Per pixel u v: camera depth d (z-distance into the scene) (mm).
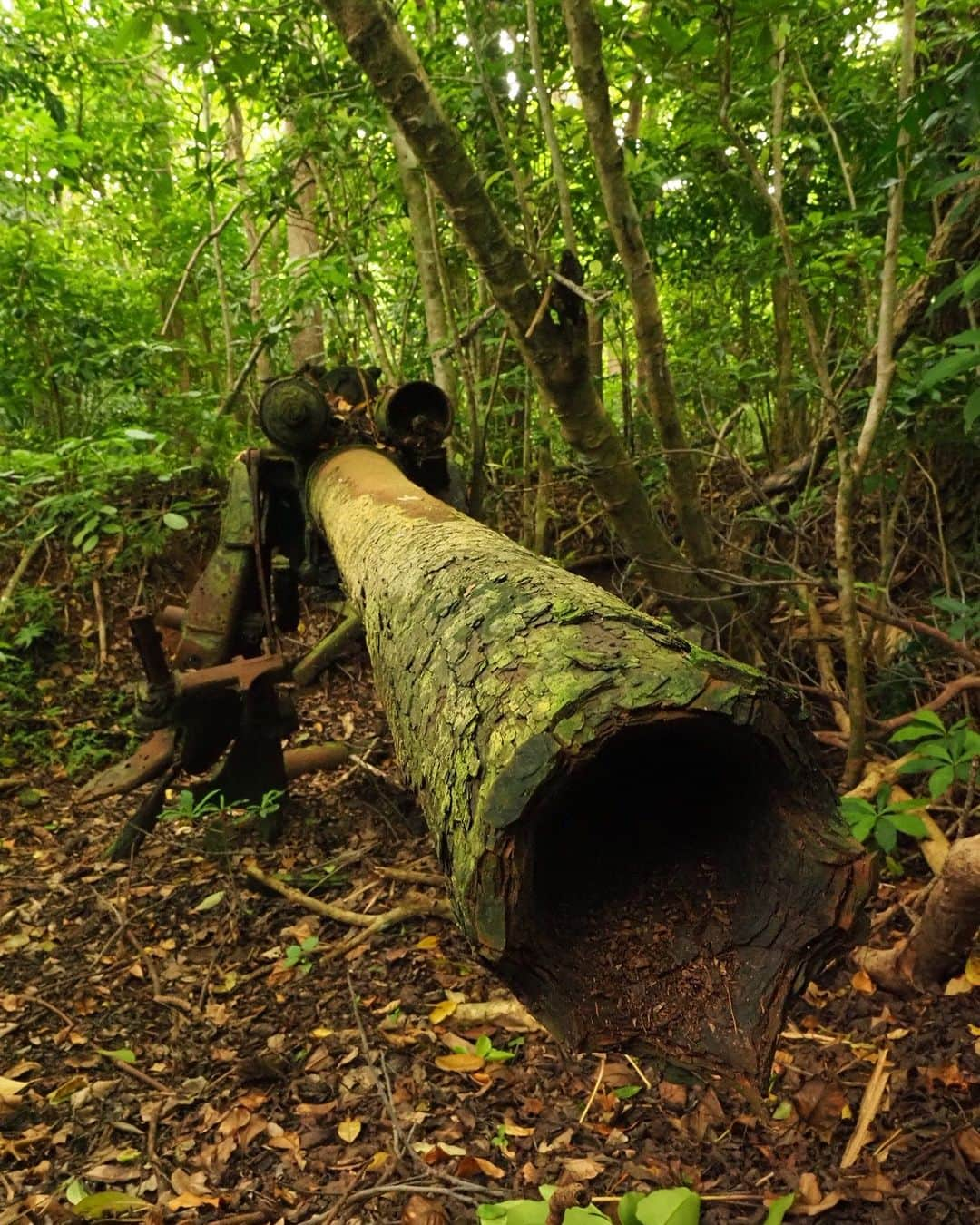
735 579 3475
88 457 5367
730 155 4148
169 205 6773
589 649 1002
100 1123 2527
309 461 3607
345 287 4863
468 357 5016
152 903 3709
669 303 5953
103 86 6496
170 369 6590
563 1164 2137
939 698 2975
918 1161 1996
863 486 3607
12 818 4629
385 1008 2865
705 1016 999
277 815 4070
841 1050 2361
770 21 2688
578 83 2721
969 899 2133
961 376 3143
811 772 981
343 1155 2297
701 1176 2062
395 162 4863
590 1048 984
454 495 3678
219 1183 2252
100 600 5906
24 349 5789
